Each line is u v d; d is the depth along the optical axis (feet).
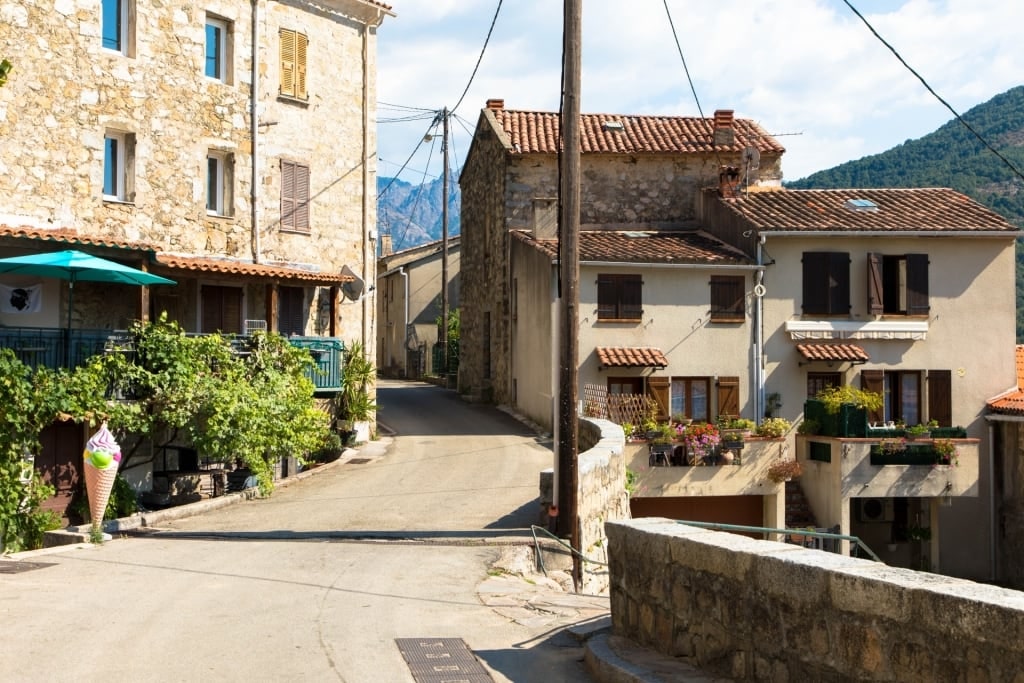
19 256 58.34
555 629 27.78
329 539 43.04
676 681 19.62
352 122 84.38
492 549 40.60
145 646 24.66
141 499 62.69
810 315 86.89
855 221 87.51
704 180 102.27
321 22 81.35
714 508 79.82
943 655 14.58
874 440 77.20
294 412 62.54
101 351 58.29
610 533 24.81
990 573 84.69
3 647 24.22
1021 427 83.61
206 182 72.95
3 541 50.72
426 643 25.90
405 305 156.35
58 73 63.41
